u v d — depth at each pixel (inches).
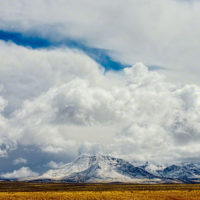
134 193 6771.7
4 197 5807.1
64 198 5565.9
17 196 6028.5
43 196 5969.5
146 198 5492.1
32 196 6003.9
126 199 5324.8
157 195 6131.9
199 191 7485.2
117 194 6451.8
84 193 6879.9
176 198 5551.2
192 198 5502.0
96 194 6496.1
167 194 6412.4
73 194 6540.4
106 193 6815.9
